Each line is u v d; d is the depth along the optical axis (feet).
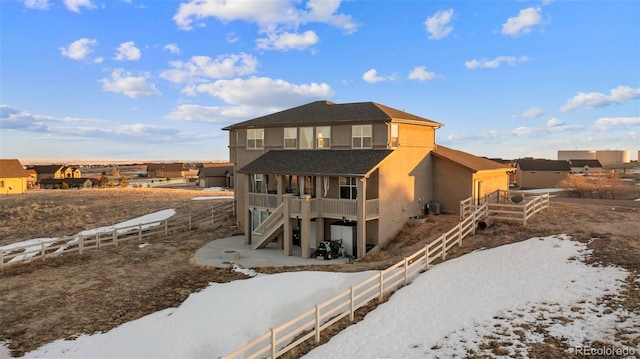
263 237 86.48
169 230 110.42
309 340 44.55
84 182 328.70
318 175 81.87
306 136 95.91
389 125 86.07
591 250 60.90
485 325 42.98
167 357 42.09
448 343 40.14
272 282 62.59
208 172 310.86
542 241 67.36
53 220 138.72
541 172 239.30
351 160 84.53
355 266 69.92
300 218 81.00
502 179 117.50
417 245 79.25
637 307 42.91
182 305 56.54
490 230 77.71
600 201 116.06
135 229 117.50
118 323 51.11
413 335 42.68
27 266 77.15
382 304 52.03
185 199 188.14
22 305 56.85
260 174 92.17
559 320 42.37
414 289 55.31
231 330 47.47
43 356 42.60
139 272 71.72
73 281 67.15
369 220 84.17
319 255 78.89
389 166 86.69
